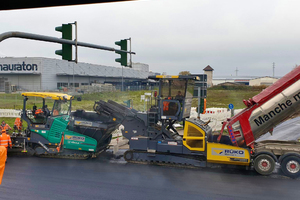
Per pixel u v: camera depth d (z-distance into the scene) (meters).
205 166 9.86
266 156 9.11
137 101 26.61
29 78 40.28
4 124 11.79
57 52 6.82
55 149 10.98
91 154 11.12
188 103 10.60
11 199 6.97
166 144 10.20
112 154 12.05
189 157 10.07
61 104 11.66
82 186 7.99
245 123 9.42
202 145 9.73
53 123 11.03
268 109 9.24
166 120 10.53
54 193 7.43
